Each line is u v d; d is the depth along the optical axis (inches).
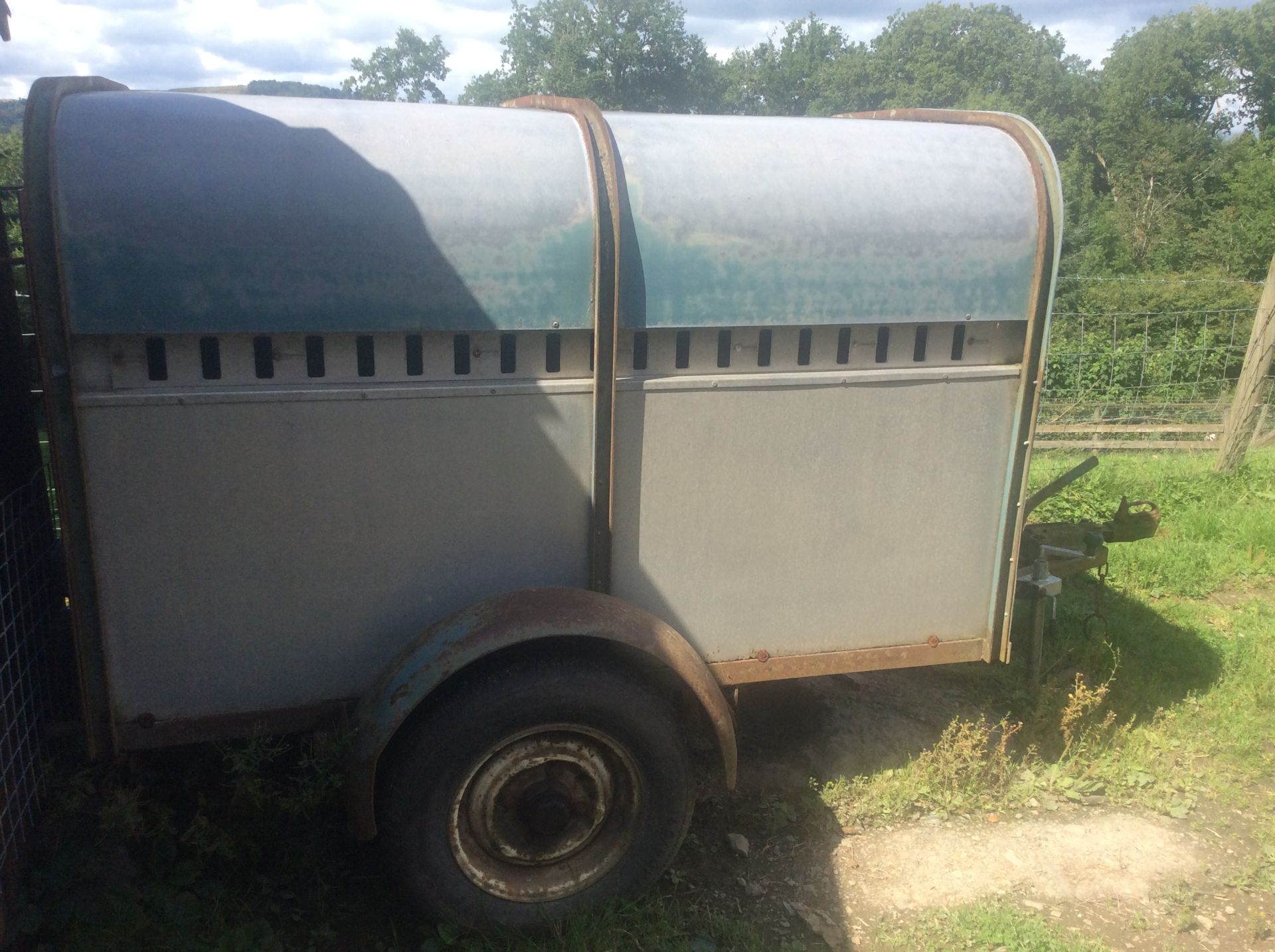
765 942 119.3
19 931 105.5
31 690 121.3
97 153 100.4
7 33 110.7
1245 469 347.9
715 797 146.9
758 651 133.0
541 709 109.3
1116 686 184.1
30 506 128.0
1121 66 2327.8
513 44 2206.0
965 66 2417.6
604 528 121.9
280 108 111.3
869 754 159.0
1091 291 1069.1
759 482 127.0
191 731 113.4
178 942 109.6
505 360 115.5
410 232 108.3
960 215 126.9
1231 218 1681.8
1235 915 129.0
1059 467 345.1
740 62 2600.9
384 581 116.6
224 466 107.7
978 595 141.0
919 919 125.3
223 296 102.7
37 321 98.9
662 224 116.8
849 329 126.3
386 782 108.7
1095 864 137.9
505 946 114.6
